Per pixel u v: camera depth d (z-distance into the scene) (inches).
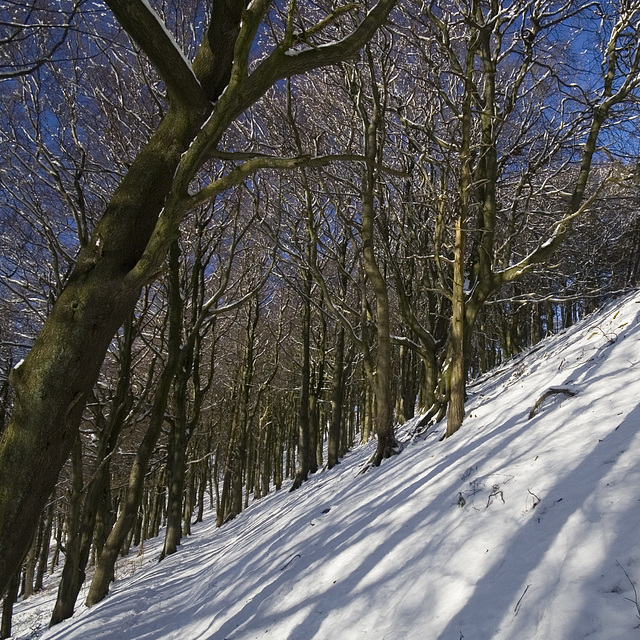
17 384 94.3
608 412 196.2
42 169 393.7
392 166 571.2
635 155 423.8
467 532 161.5
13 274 462.9
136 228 103.6
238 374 992.9
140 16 96.8
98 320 97.3
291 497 546.9
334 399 665.6
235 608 240.7
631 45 407.8
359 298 701.3
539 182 551.2
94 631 293.7
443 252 552.7
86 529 406.9
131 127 419.2
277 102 526.6
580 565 116.0
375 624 145.7
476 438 270.1
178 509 608.7
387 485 289.3
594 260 643.5
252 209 556.1
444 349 545.3
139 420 498.0
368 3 402.0
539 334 927.0
